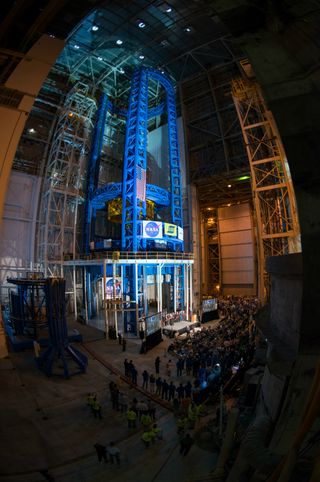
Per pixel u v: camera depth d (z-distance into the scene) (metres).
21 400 16.72
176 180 43.31
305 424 2.97
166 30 34.78
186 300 39.78
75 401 16.95
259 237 30.81
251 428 4.66
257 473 3.91
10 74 17.75
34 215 40.16
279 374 5.52
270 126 30.25
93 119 44.62
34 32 15.69
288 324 6.93
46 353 21.69
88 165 43.78
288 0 3.86
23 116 19.69
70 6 14.46
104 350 27.08
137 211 36.03
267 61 4.50
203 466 8.93
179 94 45.41
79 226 45.09
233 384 16.14
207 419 14.02
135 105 38.41
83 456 11.98
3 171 20.81
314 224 4.45
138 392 18.28
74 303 40.53
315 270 4.46
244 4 4.04
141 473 10.40
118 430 14.04
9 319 33.62
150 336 27.62
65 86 41.09
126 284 36.59
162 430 13.96
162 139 48.25
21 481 10.35
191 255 41.72
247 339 24.30
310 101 4.40
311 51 4.16
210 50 38.72
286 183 29.48
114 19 32.69
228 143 42.06
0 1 13.74
